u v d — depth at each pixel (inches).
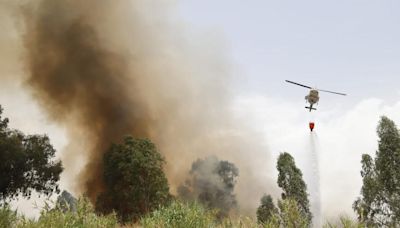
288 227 316.2
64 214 336.2
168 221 352.5
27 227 313.6
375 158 789.2
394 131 772.6
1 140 1278.3
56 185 1441.9
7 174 1286.9
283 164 1207.6
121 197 1254.3
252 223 335.6
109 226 368.5
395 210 690.2
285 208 323.9
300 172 1197.1
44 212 331.6
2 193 1286.9
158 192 1253.1
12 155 1288.1
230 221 343.9
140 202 1234.6
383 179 743.1
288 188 1163.3
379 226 685.3
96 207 1315.2
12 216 323.6
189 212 359.3
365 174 799.1
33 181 1366.9
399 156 747.4
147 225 360.2
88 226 342.3
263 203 1233.4
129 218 1071.6
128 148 1322.6
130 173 1264.8
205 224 353.1
